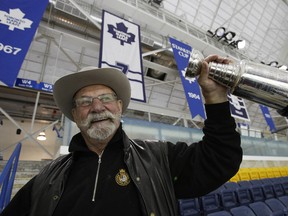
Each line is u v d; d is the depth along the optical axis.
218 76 0.62
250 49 9.98
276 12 9.75
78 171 0.96
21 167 3.93
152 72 7.22
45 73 6.07
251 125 11.12
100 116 1.04
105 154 0.98
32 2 3.03
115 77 1.11
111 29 3.96
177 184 0.94
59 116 8.20
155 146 1.03
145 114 8.23
